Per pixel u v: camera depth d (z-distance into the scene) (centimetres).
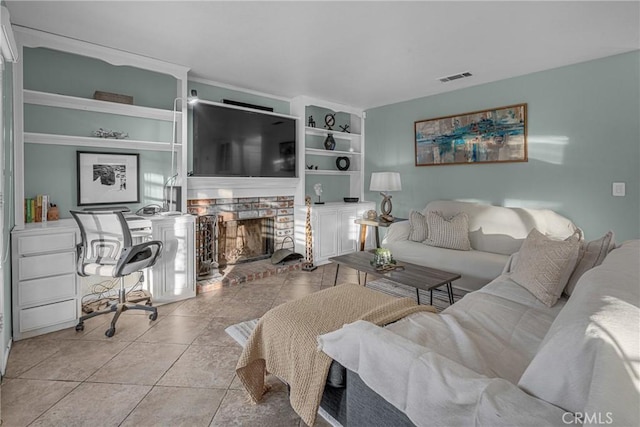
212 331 260
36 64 285
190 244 330
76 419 163
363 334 121
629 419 65
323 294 202
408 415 103
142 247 265
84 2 219
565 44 285
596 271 131
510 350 144
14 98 244
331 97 463
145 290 339
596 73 320
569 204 341
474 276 315
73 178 306
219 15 236
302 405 142
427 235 386
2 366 199
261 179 423
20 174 248
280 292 349
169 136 361
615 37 272
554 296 194
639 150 300
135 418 164
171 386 190
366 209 519
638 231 303
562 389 84
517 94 372
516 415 81
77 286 267
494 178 395
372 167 529
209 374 202
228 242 431
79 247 263
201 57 314
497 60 323
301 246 464
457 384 94
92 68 312
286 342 159
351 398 129
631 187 305
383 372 112
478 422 86
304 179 465
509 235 342
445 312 183
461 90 420
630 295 98
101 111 317
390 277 266
